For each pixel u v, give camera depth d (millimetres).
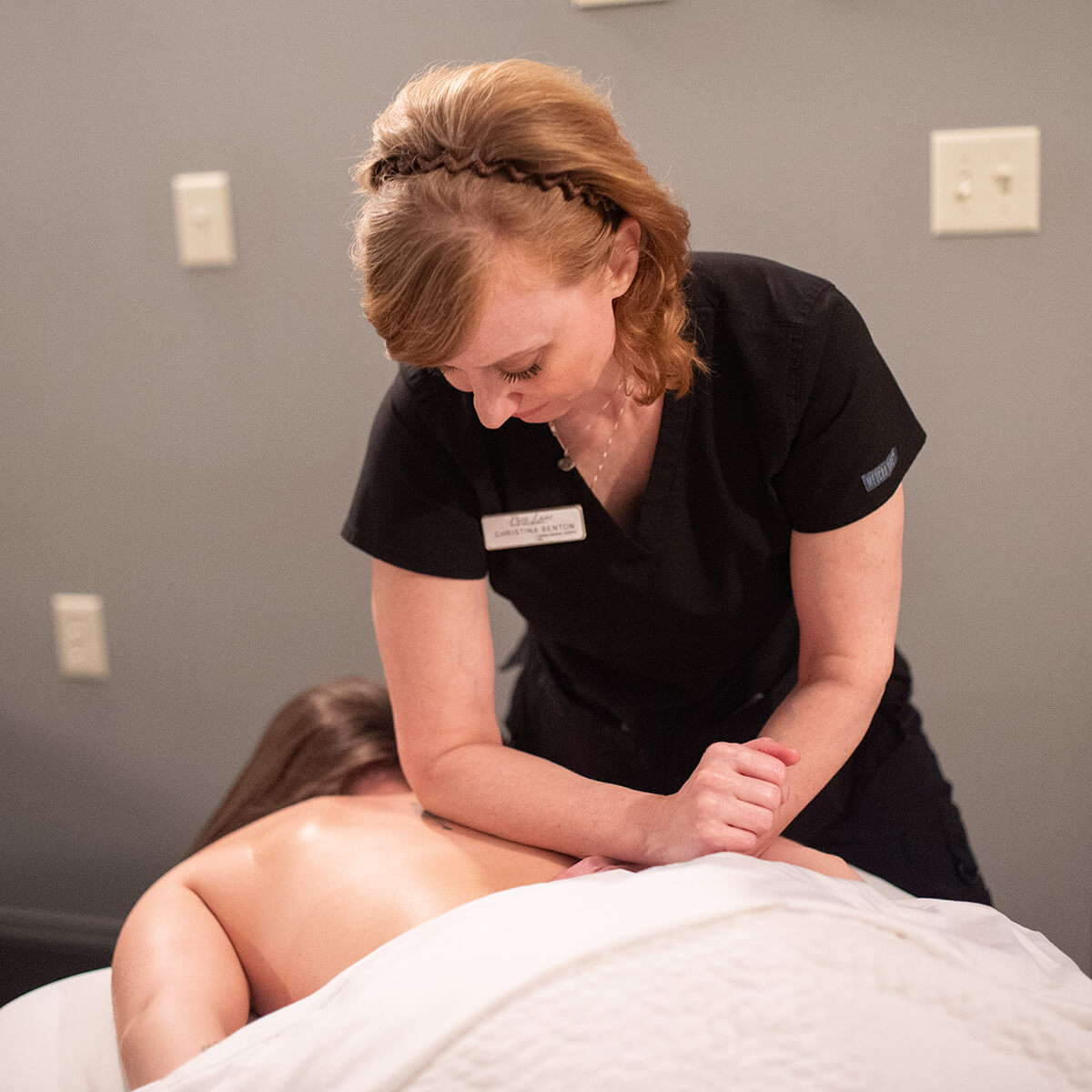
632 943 691
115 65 1808
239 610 1955
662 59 1619
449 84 781
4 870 2115
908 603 1720
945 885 1218
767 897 720
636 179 806
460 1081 655
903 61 1551
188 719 2016
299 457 1876
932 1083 652
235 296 1841
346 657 1932
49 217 1885
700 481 1021
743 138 1619
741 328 974
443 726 1048
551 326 777
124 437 1937
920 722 1291
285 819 1151
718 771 875
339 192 1766
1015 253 1570
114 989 1037
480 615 1057
